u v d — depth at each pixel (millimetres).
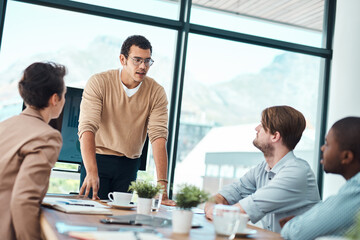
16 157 1381
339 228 1196
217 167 5211
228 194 2002
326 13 4633
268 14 4402
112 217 1320
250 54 4367
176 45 4055
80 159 2896
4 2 3590
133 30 3959
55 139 1430
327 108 4523
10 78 3574
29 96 1504
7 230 1331
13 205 1288
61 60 3791
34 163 1338
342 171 1348
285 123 1795
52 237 993
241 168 5297
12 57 3615
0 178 1369
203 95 10938
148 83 2473
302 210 1670
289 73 4543
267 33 4379
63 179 3309
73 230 1022
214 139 6078
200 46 4148
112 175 2473
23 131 1429
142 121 2475
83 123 2250
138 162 2594
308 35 4543
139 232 1015
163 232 1167
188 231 1186
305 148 4570
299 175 1668
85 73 3836
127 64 2350
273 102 8273
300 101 4668
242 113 10336
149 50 2348
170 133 4004
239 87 10539
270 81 8461
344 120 1338
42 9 3725
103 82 2375
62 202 1597
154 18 3955
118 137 2445
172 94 4027
